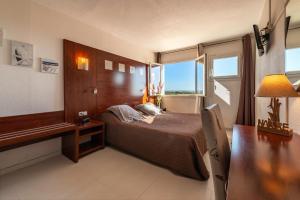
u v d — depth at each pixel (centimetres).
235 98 382
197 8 242
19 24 207
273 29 188
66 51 258
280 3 159
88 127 251
